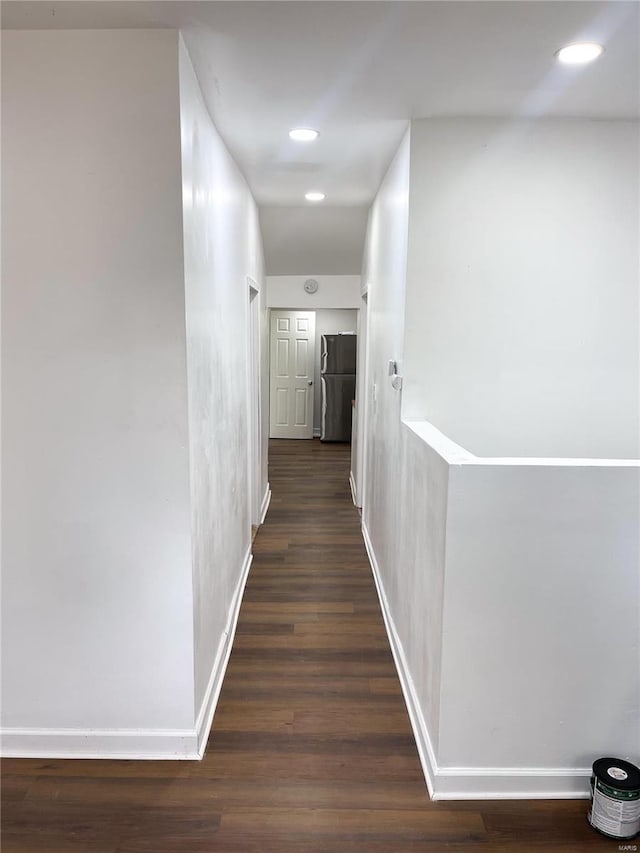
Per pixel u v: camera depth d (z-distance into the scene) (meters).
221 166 2.75
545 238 2.69
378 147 2.98
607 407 2.80
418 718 2.26
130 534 2.03
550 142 2.62
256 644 2.97
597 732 1.95
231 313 3.07
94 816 1.89
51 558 2.04
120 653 2.10
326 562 4.09
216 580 2.60
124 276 1.89
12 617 2.07
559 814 1.92
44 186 1.84
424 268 2.70
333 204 4.43
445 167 2.63
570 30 1.78
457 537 1.83
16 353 1.93
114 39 1.78
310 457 7.52
